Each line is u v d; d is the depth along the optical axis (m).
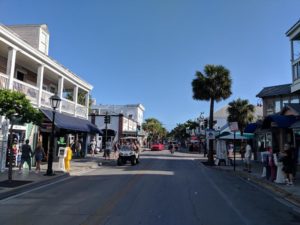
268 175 18.44
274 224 8.69
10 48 20.56
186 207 10.55
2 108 14.24
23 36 26.64
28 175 18.11
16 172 19.30
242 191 14.58
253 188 15.69
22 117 14.71
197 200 11.91
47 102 25.75
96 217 8.91
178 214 9.48
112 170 23.73
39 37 26.62
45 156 27.42
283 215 9.83
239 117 51.69
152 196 12.45
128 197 12.15
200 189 14.75
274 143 30.75
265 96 37.97
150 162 33.41
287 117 23.19
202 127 72.50
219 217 9.28
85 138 36.97
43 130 25.02
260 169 25.91
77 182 16.56
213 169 27.09
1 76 19.67
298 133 25.66
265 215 9.77
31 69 27.06
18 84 21.52
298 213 10.16
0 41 19.53
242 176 21.14
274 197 13.16
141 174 20.62
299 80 24.31
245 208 10.72
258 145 37.69
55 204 10.76
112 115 64.75
